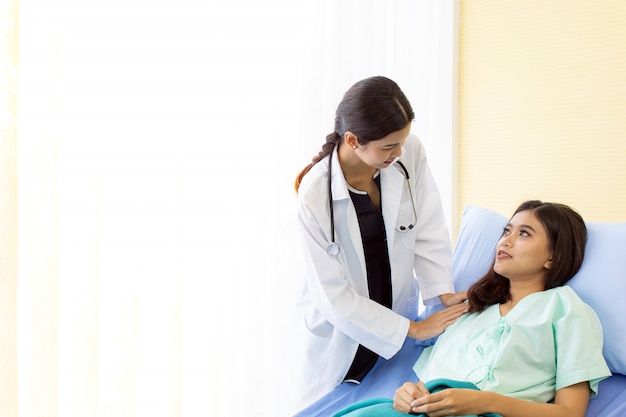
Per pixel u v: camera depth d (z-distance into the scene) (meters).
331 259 1.58
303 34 2.06
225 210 1.88
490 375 1.42
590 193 2.41
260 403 2.00
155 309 1.73
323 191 1.59
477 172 2.71
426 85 2.64
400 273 1.73
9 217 1.40
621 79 2.30
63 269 1.56
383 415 1.27
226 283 1.89
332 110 2.19
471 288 1.64
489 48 2.63
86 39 1.59
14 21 1.39
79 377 1.58
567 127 2.44
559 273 1.56
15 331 1.42
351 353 1.66
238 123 1.89
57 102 1.51
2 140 1.39
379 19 2.39
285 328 2.09
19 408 1.50
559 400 1.36
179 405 1.75
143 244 1.71
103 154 1.62
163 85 1.73
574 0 2.39
